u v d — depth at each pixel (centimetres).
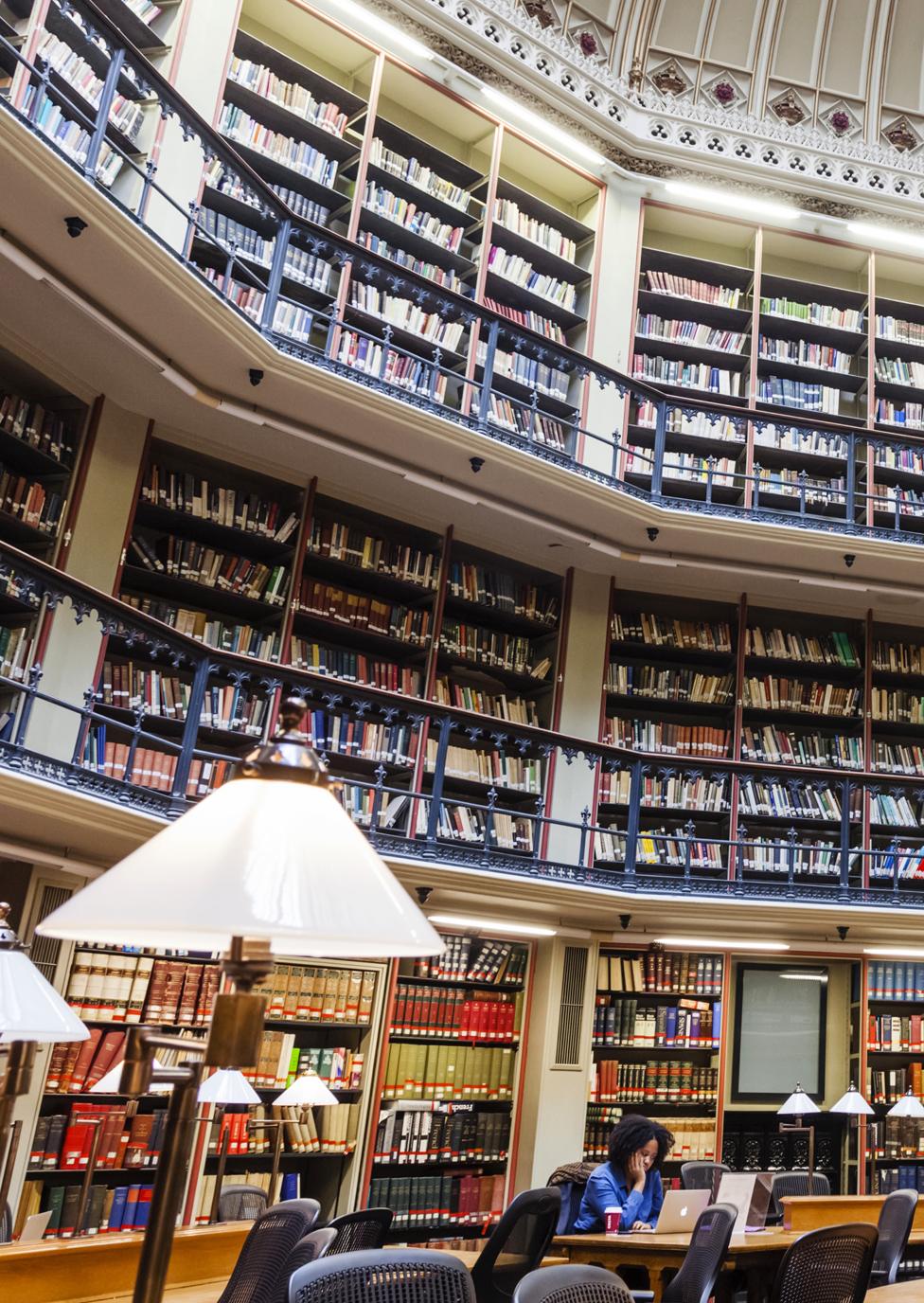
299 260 749
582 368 806
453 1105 674
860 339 945
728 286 963
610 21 947
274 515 730
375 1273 221
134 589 702
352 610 751
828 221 953
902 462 910
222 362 650
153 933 106
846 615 885
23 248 565
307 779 112
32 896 538
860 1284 345
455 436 722
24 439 625
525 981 705
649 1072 720
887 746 852
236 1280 304
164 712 645
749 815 803
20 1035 177
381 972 647
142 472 679
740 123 965
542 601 840
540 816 660
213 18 737
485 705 788
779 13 977
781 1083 745
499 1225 374
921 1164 758
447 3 857
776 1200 580
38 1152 519
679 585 866
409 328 789
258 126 749
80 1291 327
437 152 847
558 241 902
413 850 616
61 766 483
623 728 823
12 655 602
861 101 994
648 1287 473
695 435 882
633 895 660
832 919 681
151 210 676
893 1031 760
